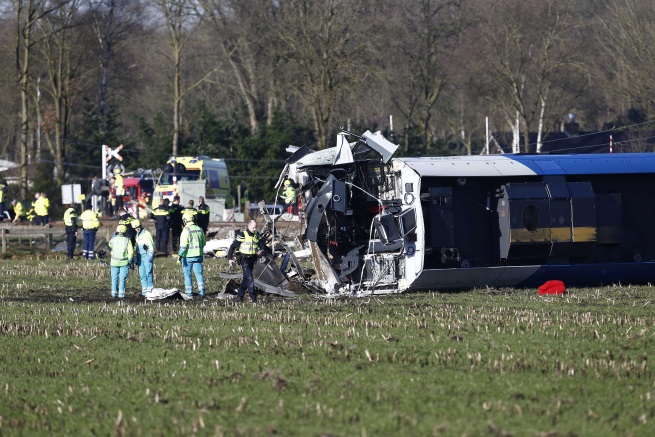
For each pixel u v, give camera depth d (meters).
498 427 36.44
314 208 87.38
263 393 43.31
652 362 49.75
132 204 188.88
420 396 42.00
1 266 125.88
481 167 86.69
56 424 39.22
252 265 82.44
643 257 91.06
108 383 46.56
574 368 47.72
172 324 65.69
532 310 71.06
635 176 91.00
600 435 35.72
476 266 86.69
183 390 44.41
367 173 88.94
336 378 46.09
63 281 106.00
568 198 87.31
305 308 74.69
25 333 62.44
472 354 51.53
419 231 84.44
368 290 86.56
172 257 141.50
